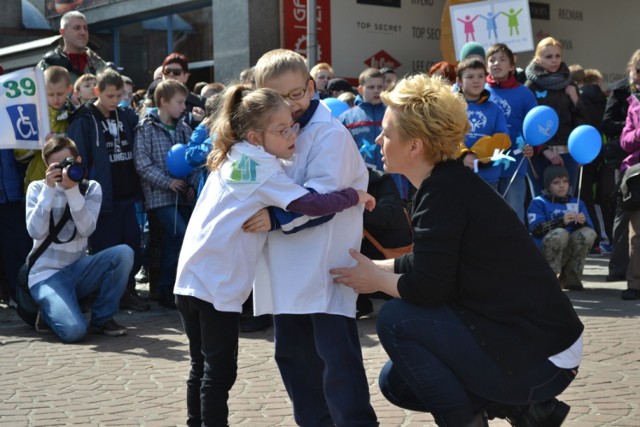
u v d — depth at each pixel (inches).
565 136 360.8
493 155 304.3
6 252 313.1
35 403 197.5
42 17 663.1
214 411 153.9
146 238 350.9
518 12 451.5
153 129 310.0
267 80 151.6
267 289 158.4
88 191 271.6
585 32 663.1
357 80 566.6
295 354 161.2
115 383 214.5
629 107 328.2
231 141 151.0
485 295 134.2
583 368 218.4
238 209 148.4
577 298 314.0
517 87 338.3
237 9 534.6
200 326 155.9
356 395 149.5
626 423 177.3
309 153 149.8
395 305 140.1
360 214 153.9
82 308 307.0
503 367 133.9
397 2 581.3
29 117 289.7
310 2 463.2
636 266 309.4
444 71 356.8
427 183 135.8
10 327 283.0
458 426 135.7
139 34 614.2
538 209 330.3
